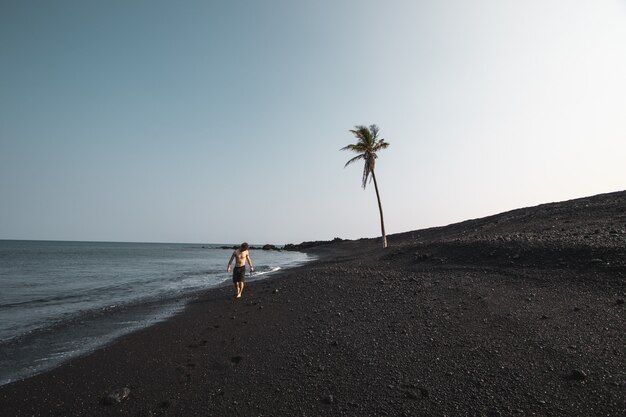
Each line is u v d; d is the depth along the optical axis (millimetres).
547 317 6711
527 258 11250
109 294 16562
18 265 39188
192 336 7996
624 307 6664
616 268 8562
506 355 5355
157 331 8734
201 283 20766
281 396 4805
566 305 7270
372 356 5844
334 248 69938
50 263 43344
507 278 10125
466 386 4625
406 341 6348
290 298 11117
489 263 12039
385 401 4445
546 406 4035
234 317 9477
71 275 27422
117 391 5180
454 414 4055
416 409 4211
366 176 31969
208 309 11047
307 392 4852
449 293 9391
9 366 6586
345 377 5199
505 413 3984
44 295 16438
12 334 8945
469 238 16609
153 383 5555
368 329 7234
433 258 14734
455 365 5223
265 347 6809
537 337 5852
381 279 12398
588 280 8500
